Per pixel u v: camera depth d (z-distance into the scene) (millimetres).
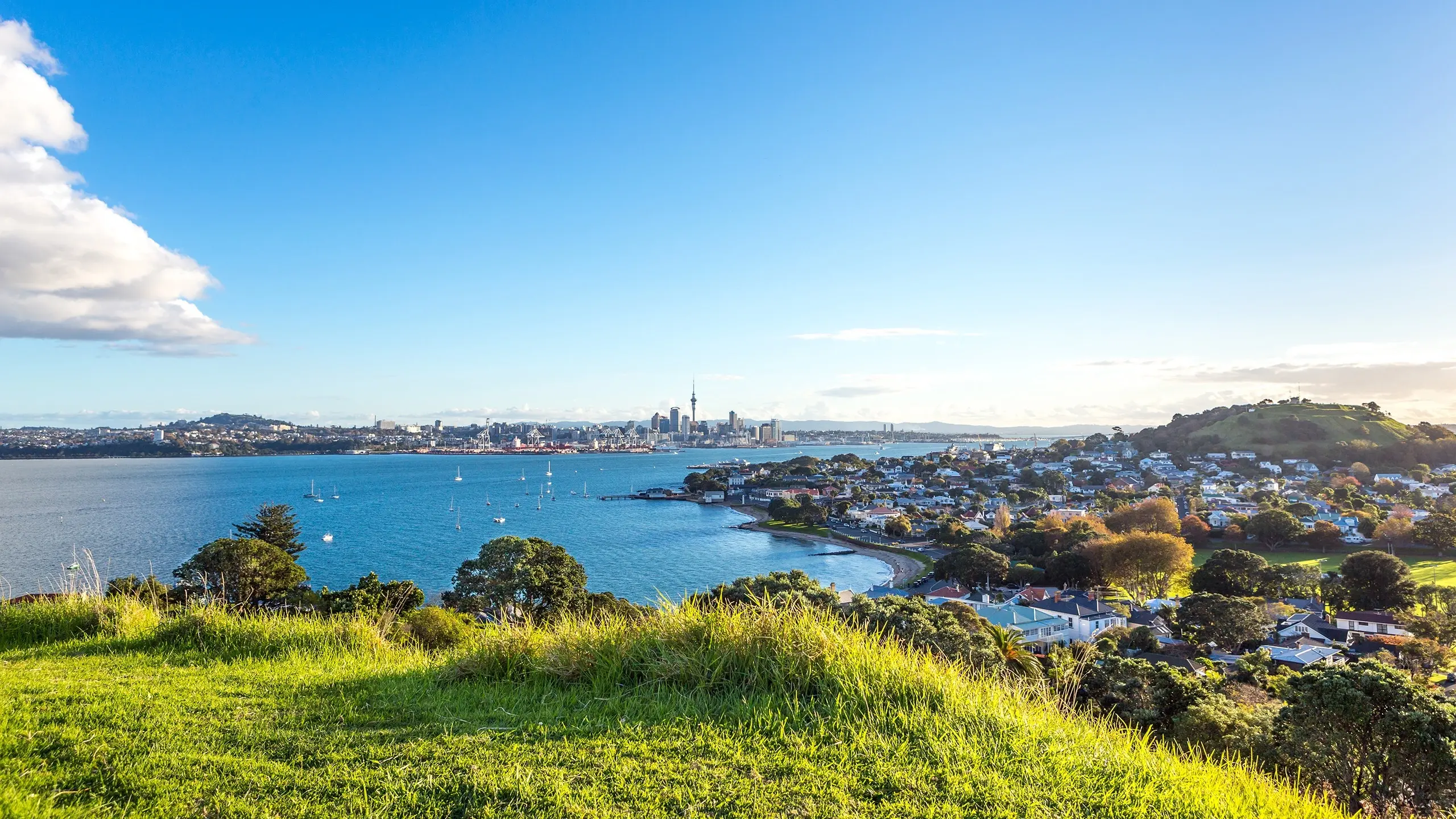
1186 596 65375
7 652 8578
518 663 7137
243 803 4160
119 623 9508
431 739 5219
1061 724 5750
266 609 10625
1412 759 14672
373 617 10242
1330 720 15648
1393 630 51000
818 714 5613
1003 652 24234
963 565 72938
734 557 89750
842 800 4258
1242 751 16578
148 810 4105
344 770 4641
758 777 4555
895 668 6207
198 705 6055
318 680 7055
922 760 4844
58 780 4422
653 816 4020
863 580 79750
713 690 6238
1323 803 4949
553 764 4727
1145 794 4480
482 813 4027
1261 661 41438
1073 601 58875
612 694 6297
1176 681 21625
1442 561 75875
